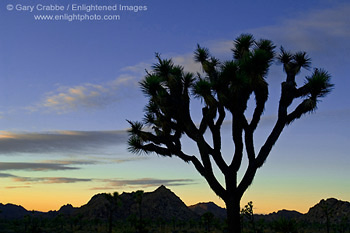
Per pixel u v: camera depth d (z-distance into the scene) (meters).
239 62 12.81
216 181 12.88
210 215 97.62
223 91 12.48
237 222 12.67
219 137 13.23
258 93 12.92
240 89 12.38
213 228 108.38
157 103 13.25
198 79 13.70
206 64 13.96
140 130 14.20
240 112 12.64
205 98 12.61
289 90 12.91
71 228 105.38
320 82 12.33
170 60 13.59
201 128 13.10
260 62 12.12
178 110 12.84
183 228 126.44
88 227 117.31
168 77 13.08
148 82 12.97
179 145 13.69
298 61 13.69
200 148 12.93
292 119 12.76
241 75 12.20
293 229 21.03
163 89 13.02
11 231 75.44
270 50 14.23
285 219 21.59
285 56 13.93
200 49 14.61
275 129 12.81
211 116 13.05
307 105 12.49
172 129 13.85
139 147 13.84
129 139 14.06
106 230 92.44
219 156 13.07
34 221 82.00
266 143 12.77
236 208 12.73
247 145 12.92
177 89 12.98
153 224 133.75
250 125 13.02
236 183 12.97
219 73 13.12
